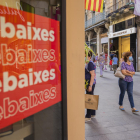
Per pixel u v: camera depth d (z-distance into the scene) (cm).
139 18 1534
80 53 179
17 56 133
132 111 452
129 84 460
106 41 2402
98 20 2495
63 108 168
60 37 164
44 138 161
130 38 1673
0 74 123
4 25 124
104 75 1272
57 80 165
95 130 350
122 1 1838
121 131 346
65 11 163
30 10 141
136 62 1591
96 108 335
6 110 129
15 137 138
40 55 150
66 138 171
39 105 153
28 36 140
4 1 123
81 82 181
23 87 139
